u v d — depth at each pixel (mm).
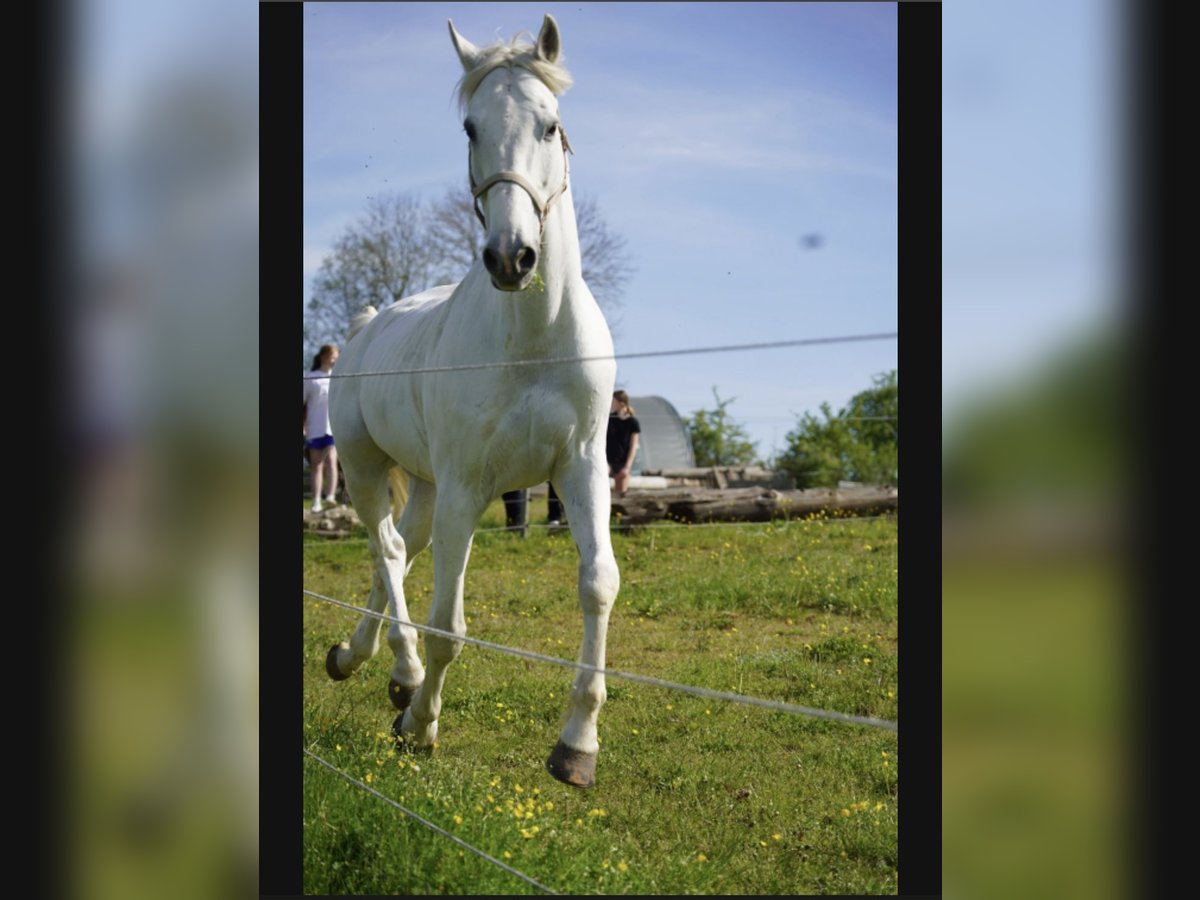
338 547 9648
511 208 3322
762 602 6992
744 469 12391
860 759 4160
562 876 3031
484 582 7953
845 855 3408
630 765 4152
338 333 20406
